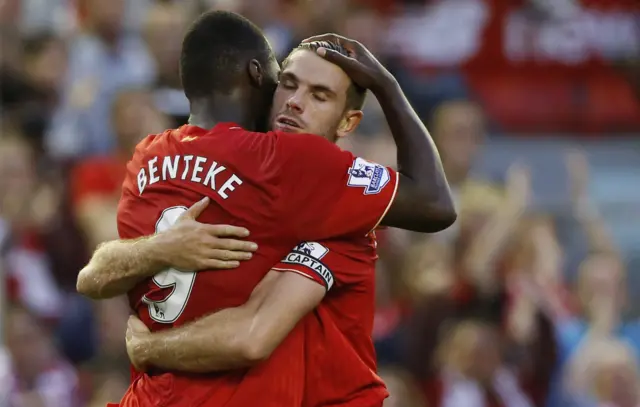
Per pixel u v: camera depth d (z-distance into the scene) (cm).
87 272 1288
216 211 1237
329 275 1248
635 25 3388
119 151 2819
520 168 2902
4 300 2584
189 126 1291
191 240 1222
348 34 3066
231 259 1224
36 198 2747
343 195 1251
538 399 2616
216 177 1242
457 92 3209
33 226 2714
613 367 2650
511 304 2677
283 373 1248
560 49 3366
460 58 3334
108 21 3094
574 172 3102
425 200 1278
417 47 3316
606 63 3375
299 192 1239
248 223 1232
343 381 1283
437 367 2577
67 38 3167
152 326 1269
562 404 2614
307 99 1287
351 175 1257
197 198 1242
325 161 1248
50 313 2633
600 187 3272
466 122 2933
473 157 2959
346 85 1300
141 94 2820
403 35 3316
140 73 3069
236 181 1238
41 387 2512
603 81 3375
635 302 3033
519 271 2727
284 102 1292
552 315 2698
